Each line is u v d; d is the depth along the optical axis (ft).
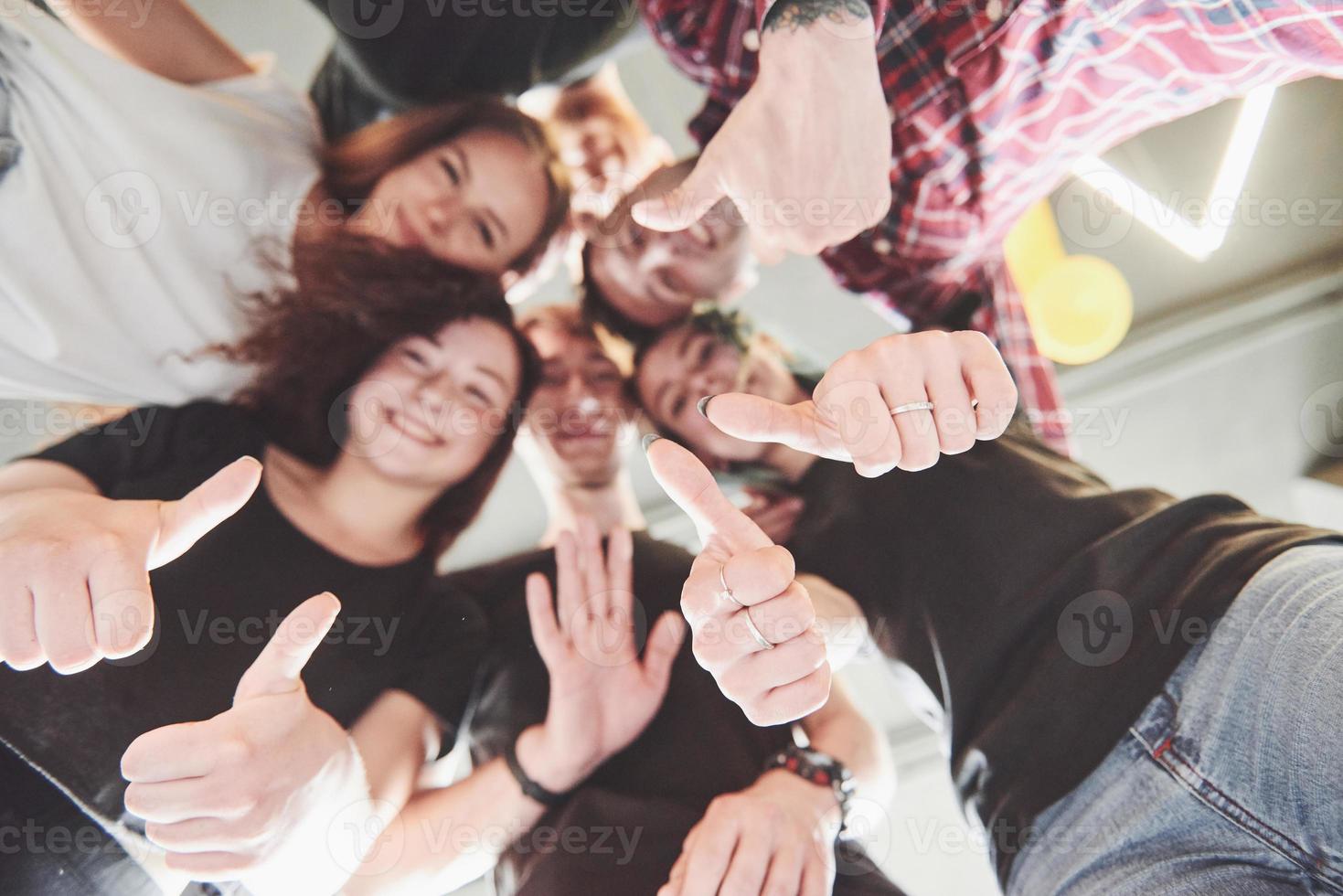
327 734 4.05
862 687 4.99
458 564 4.98
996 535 4.75
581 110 4.74
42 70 4.22
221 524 4.62
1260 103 4.93
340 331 4.80
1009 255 5.17
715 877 4.46
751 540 2.62
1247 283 5.24
